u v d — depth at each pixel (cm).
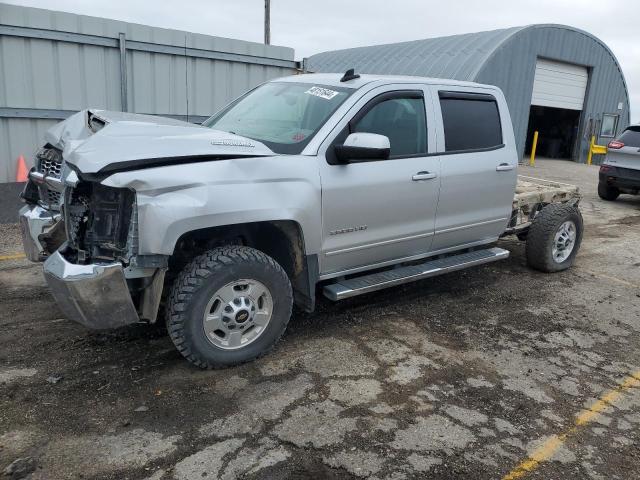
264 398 355
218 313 369
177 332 357
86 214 358
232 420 330
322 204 404
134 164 330
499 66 1928
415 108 476
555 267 650
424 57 2128
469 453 314
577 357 444
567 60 2180
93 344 414
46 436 307
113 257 346
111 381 365
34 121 845
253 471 288
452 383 389
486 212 543
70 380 364
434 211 489
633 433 344
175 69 965
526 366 423
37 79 834
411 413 349
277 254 422
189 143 354
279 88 499
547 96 2216
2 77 802
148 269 344
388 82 457
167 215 330
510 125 566
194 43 970
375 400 361
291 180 385
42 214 436
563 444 329
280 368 394
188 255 392
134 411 334
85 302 331
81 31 854
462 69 1902
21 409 330
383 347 438
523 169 1923
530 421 350
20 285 531
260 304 392
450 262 521
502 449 320
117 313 340
